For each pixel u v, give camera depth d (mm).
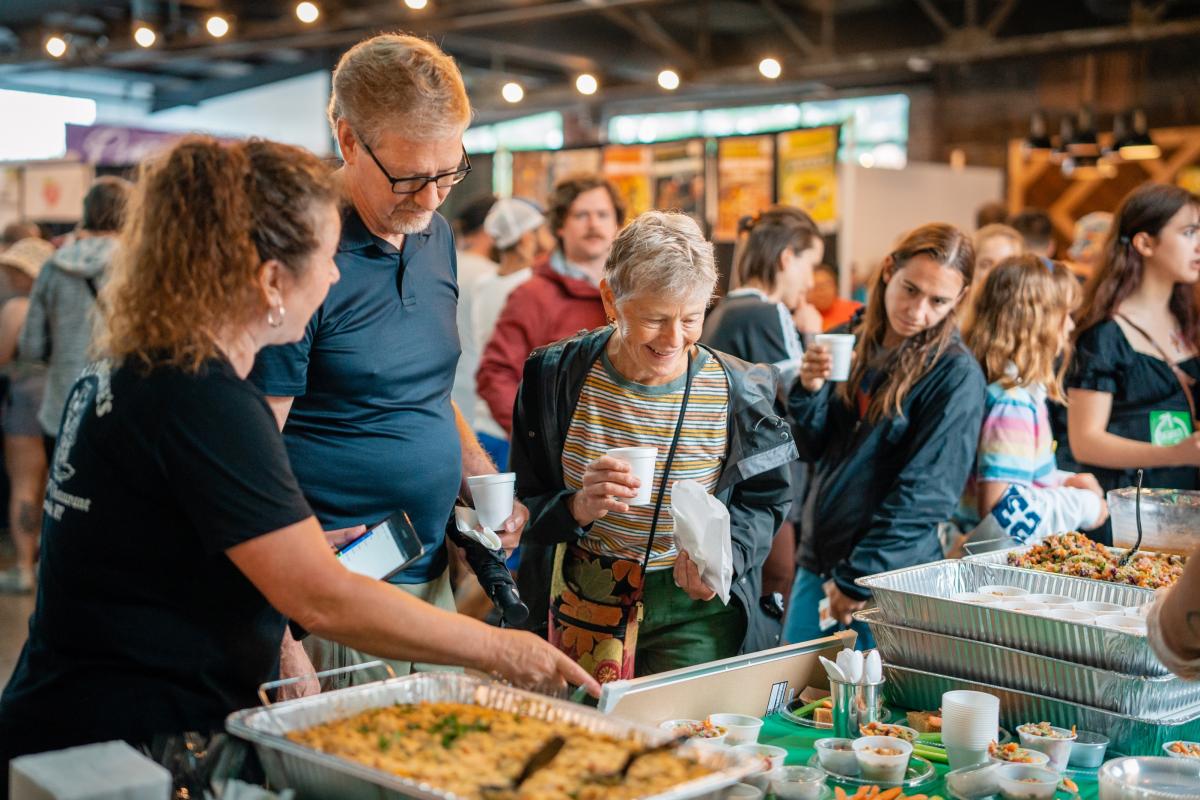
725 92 10852
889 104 10195
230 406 1397
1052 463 3061
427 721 1473
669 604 2248
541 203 6121
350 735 1411
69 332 5156
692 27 10586
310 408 2059
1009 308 2951
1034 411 2938
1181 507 2494
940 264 2674
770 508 2332
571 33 10477
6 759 1518
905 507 2678
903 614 2014
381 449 2102
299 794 1356
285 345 1903
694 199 5543
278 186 1409
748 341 3502
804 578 2979
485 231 5363
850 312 5145
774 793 1605
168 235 1381
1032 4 8789
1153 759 1610
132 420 1405
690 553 2037
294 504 1421
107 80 12430
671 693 1801
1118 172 9508
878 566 2668
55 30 10859
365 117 1933
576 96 11016
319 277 1455
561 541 2174
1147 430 3266
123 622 1459
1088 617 1953
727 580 2035
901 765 1671
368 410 2090
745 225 4449
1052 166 9711
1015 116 9383
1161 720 1768
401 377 2117
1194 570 1452
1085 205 9656
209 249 1377
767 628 2365
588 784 1294
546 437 2264
